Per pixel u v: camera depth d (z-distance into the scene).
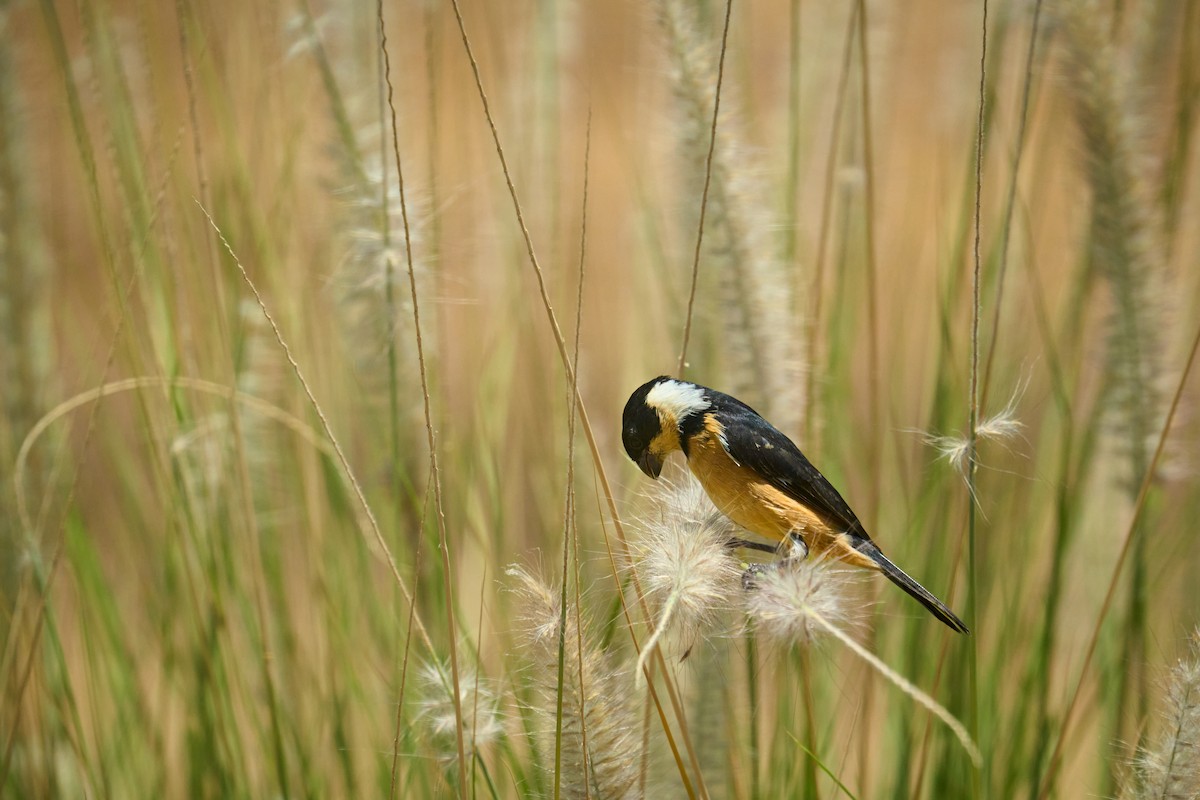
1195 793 5.53
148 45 8.25
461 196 10.31
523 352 10.07
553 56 10.45
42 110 9.46
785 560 6.46
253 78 9.88
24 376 9.21
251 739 8.59
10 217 9.05
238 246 8.91
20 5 9.12
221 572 8.25
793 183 8.53
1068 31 7.48
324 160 9.06
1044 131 9.03
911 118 12.70
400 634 7.94
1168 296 7.77
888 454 9.52
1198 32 8.35
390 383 8.16
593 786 5.60
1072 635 8.63
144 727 8.49
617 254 13.65
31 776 8.14
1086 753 8.45
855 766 8.47
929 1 12.97
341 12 9.37
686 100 7.45
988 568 8.27
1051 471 8.77
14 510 8.75
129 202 8.71
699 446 7.08
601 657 5.78
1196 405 8.48
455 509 8.82
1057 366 8.04
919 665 7.93
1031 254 8.30
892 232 11.10
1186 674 5.62
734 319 7.58
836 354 8.88
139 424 9.37
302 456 9.10
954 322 8.71
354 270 8.16
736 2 9.02
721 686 6.93
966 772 7.36
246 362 8.99
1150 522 7.90
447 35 12.01
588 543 8.34
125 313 7.96
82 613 8.55
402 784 7.79
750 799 7.09
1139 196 7.54
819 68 11.00
